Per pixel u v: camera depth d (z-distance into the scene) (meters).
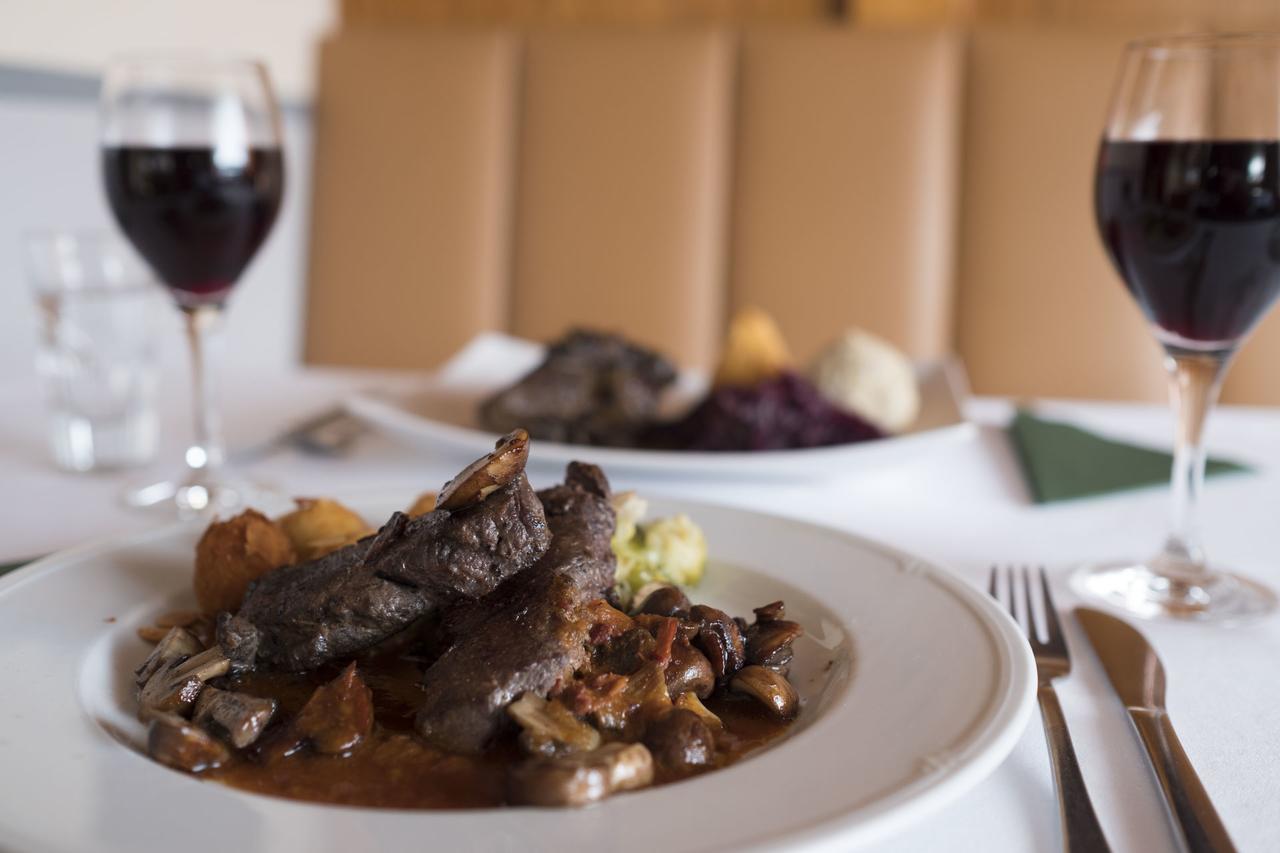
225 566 0.49
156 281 0.73
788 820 0.34
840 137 1.33
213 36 1.36
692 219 1.36
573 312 1.38
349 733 0.42
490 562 0.45
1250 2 1.44
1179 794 0.38
